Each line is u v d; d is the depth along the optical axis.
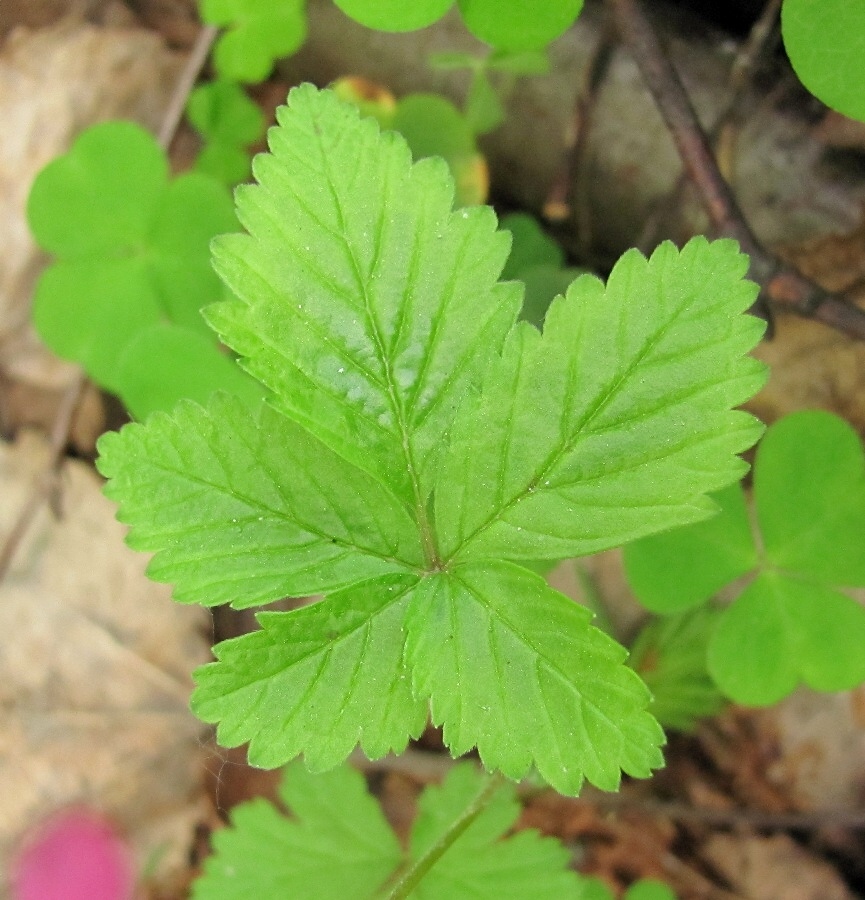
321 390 0.11
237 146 0.19
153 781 0.21
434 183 0.11
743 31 0.17
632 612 0.18
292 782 0.16
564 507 0.11
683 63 0.17
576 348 0.11
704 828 0.19
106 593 0.21
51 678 0.21
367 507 0.11
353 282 0.11
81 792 0.20
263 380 0.11
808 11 0.12
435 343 0.11
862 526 0.14
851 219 0.17
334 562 0.11
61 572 0.21
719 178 0.15
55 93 0.21
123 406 0.20
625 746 0.11
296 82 0.20
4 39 0.21
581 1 0.13
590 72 0.17
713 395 0.11
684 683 0.17
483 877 0.15
